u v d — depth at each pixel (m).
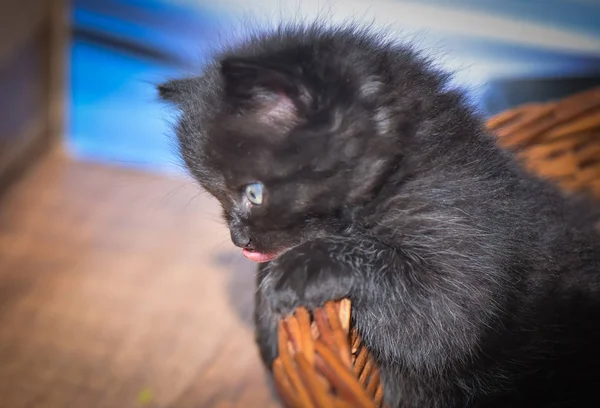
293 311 0.46
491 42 0.72
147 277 0.68
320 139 0.46
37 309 0.65
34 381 0.61
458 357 0.49
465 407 0.52
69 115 0.79
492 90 0.72
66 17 0.76
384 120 0.47
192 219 0.73
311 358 0.45
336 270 0.47
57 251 0.70
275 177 0.47
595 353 0.53
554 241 0.53
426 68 0.49
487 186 0.49
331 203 0.48
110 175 0.78
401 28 0.68
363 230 0.48
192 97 0.49
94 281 0.67
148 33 0.75
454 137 0.49
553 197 0.55
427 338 0.48
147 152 0.79
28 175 0.77
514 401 0.52
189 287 0.67
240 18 0.69
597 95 0.62
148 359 0.62
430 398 0.52
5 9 0.71
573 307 0.52
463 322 0.48
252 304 0.66
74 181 0.77
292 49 0.46
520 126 0.61
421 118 0.48
